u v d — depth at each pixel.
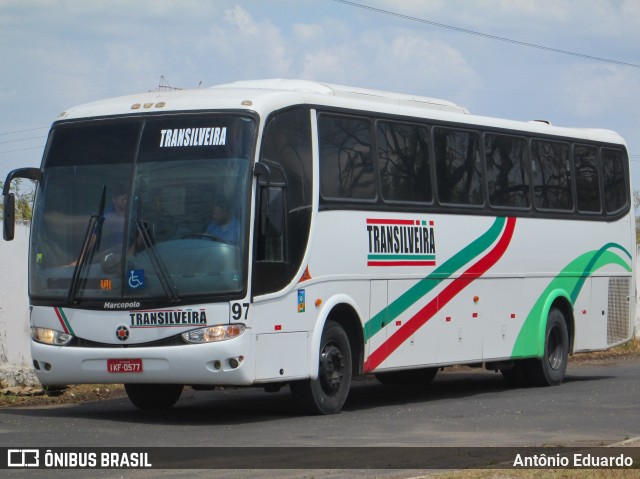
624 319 22.05
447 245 17.50
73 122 14.73
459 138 18.08
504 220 18.84
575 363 26.19
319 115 15.19
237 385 13.73
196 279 13.58
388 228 16.25
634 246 22.41
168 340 13.60
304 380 14.87
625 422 14.17
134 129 14.34
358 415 15.08
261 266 13.80
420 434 12.93
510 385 20.28
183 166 13.98
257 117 14.04
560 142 20.58
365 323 15.76
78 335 14.02
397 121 16.75
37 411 15.66
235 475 10.10
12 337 18.56
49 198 14.57
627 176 22.36
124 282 13.80
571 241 20.56
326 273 14.99
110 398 17.73
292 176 14.55
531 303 19.50
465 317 17.92
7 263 18.52
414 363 16.80
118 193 14.12
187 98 14.40
